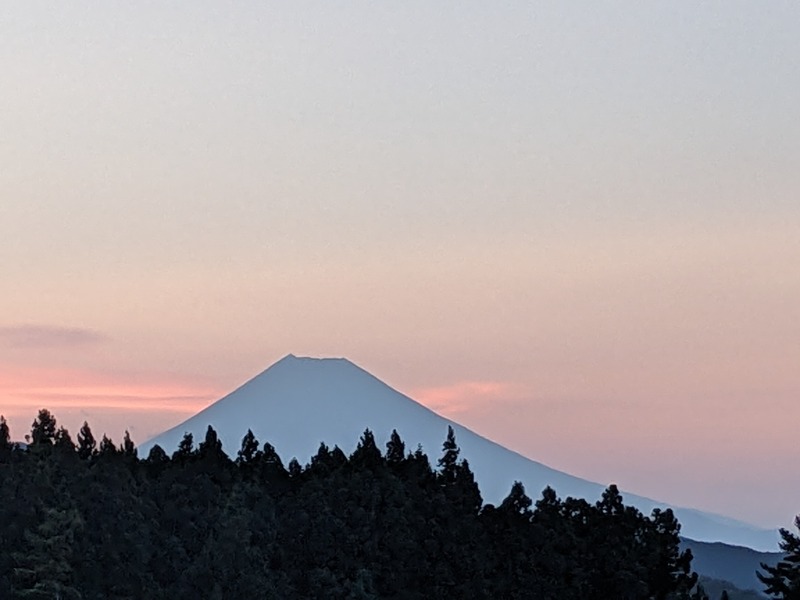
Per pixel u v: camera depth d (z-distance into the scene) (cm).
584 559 11600
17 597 9369
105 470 10762
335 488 11450
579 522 12194
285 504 11281
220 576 9981
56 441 11256
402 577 10781
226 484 11488
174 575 9994
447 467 12669
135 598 9700
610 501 12275
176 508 10581
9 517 9838
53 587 9300
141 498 10569
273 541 10750
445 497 11769
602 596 11494
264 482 12006
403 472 12344
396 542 10938
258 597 9969
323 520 10831
